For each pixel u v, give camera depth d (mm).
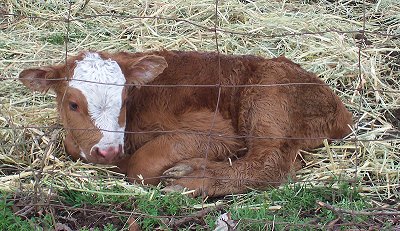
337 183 2287
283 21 3143
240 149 2416
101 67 2271
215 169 2314
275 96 2391
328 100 2449
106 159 2234
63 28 3098
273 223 2094
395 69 2918
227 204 2225
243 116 2424
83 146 2279
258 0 3354
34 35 3055
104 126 2234
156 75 2312
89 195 2215
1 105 2602
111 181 2285
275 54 2969
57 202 2197
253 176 2314
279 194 2240
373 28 3154
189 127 2402
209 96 2449
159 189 2254
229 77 2453
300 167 2396
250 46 3006
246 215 2146
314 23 3141
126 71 2307
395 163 2436
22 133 2443
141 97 2402
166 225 2123
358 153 2436
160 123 2406
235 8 3227
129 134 2414
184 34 3078
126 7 3270
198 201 2234
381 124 2621
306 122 2420
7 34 3047
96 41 3021
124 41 3035
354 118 2627
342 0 3363
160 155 2334
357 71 2830
